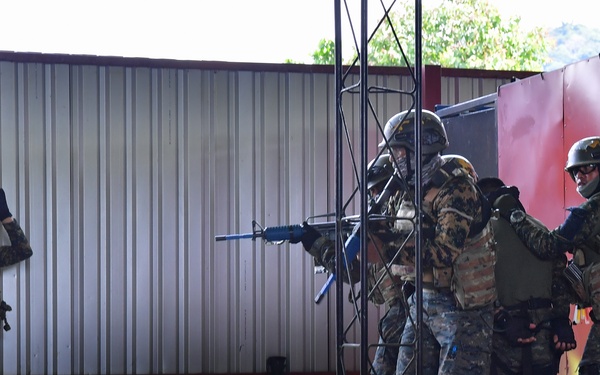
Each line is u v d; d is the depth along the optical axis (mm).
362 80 6016
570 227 5840
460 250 5539
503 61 23844
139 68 10664
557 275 6098
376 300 6688
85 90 10562
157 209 10656
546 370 6000
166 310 10656
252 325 10812
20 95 10430
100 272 10539
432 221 5707
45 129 10469
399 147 5961
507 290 5977
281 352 10859
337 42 6402
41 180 10453
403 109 11172
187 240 10711
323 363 10914
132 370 10562
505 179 8555
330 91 11039
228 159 10812
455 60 23562
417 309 5711
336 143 6398
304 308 10914
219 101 10812
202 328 10711
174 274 10688
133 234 10602
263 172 10875
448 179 5676
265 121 10906
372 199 6164
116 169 10594
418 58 6008
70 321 10469
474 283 5625
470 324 5633
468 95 11305
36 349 10406
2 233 10391
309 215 10938
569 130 7383
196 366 10688
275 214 10875
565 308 6062
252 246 10836
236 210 10812
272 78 10938
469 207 5609
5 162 10391
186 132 10734
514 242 6023
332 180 11008
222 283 10766
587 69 7105
